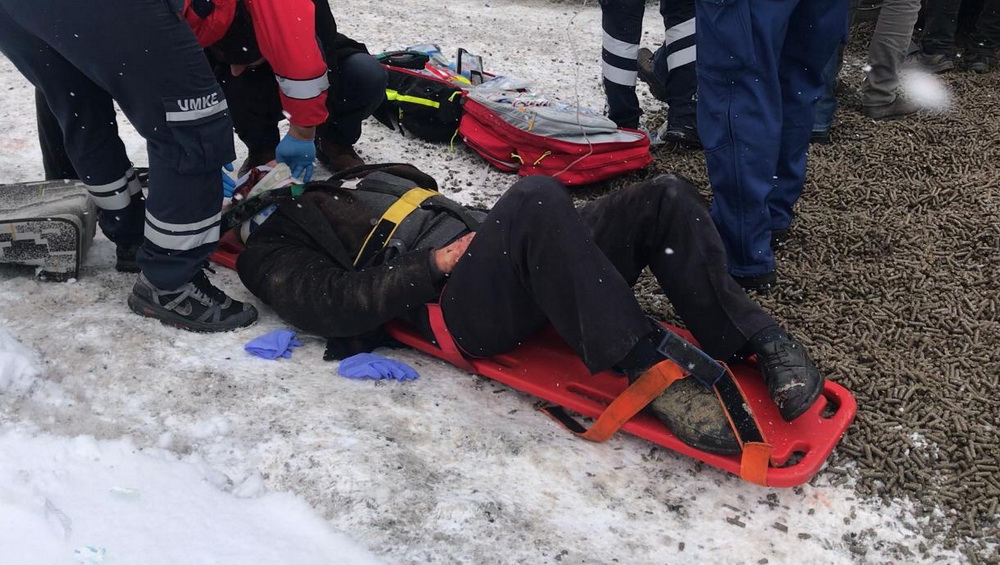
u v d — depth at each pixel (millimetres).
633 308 2365
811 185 4293
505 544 2182
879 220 3938
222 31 3094
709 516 2342
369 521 2215
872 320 3180
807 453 2395
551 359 2783
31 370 2617
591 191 4426
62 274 3227
